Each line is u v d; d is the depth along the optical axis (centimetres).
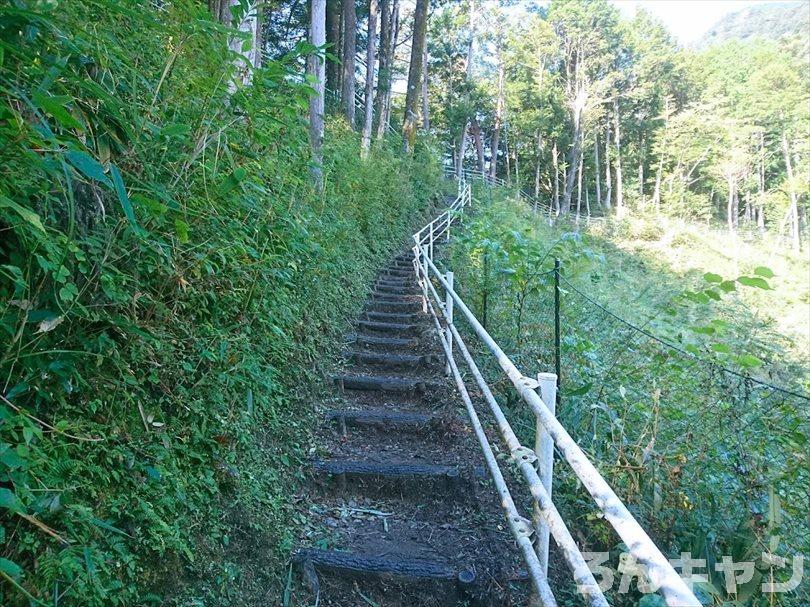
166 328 248
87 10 216
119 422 205
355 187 909
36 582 152
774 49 4231
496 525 301
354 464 352
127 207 139
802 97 3497
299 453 354
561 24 3997
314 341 497
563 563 267
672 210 3509
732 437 286
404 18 3102
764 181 4038
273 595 244
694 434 294
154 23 175
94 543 172
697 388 340
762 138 3694
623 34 4441
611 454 304
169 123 241
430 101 3916
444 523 312
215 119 268
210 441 255
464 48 3769
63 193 162
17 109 160
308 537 290
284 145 406
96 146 194
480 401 454
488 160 4800
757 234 3419
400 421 421
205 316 288
